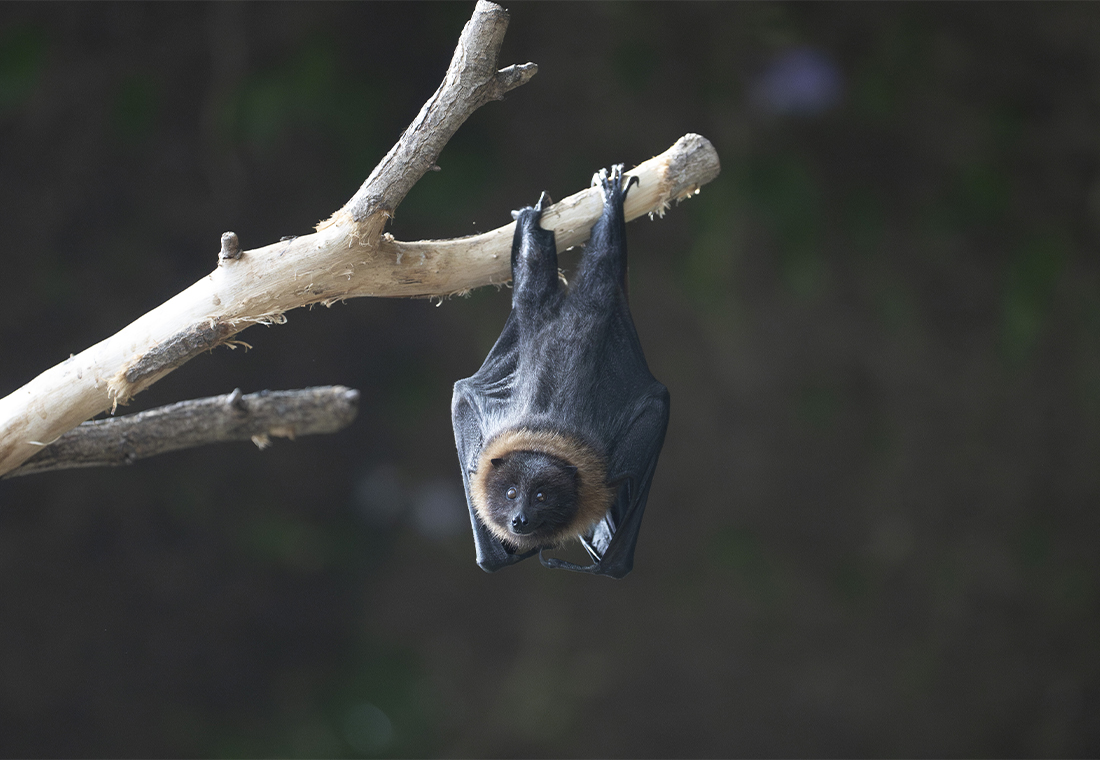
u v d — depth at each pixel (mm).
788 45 16297
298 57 15477
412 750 18234
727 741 18969
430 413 19203
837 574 19188
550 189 17359
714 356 18641
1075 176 16906
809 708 19031
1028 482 18656
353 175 16312
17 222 15695
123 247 16453
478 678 19234
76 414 5047
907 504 19047
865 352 18484
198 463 17578
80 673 17000
